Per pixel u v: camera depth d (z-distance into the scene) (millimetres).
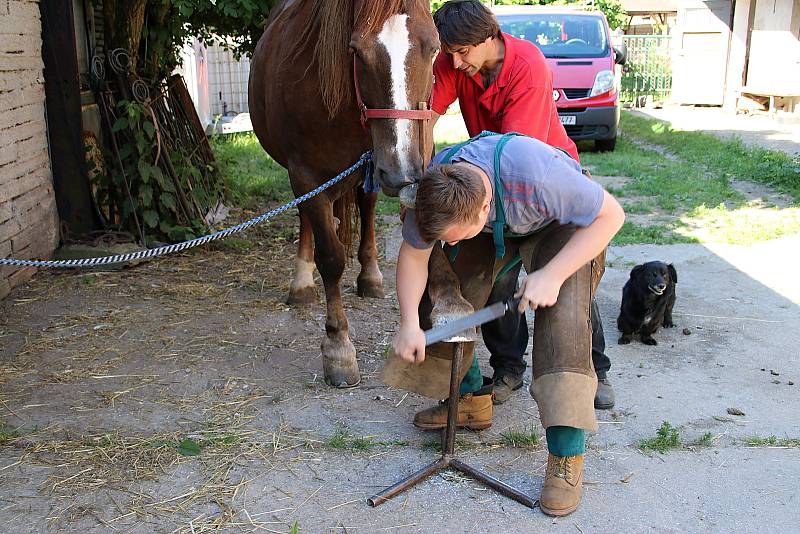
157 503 2863
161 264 5902
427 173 2398
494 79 3193
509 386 3666
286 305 5051
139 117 6164
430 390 3102
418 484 2971
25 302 5074
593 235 2480
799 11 15727
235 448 3256
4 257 5156
